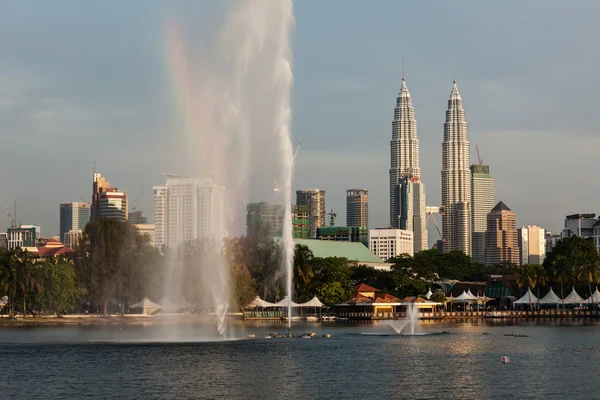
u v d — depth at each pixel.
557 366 127.69
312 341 172.00
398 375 116.94
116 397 99.75
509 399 97.56
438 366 127.50
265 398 98.62
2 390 105.38
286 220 188.12
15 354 144.38
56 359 136.38
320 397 99.25
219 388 105.94
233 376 116.19
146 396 100.31
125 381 111.81
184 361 133.00
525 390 103.69
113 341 169.12
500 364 130.00
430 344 166.75
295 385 108.19
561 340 178.75
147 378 114.31
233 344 162.50
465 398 98.38
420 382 110.56
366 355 142.88
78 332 199.12
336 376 116.19
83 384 109.50
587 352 149.75
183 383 110.00
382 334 199.38
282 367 125.50
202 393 102.31
